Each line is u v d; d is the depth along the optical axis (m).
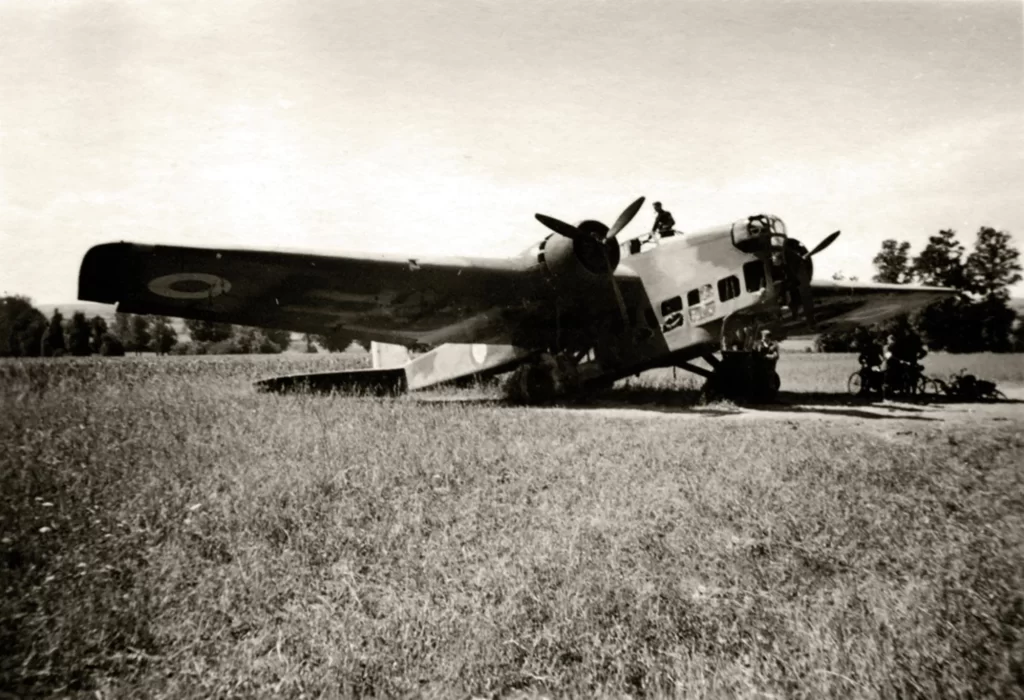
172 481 5.64
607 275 11.67
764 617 3.65
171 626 3.53
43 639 3.35
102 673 3.20
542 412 10.41
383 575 4.11
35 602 3.68
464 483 5.91
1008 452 7.25
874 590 3.90
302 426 8.19
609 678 3.24
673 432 8.38
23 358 14.41
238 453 6.61
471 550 4.42
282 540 4.61
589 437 7.92
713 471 6.28
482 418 9.24
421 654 3.36
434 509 5.21
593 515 5.08
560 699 3.11
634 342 12.88
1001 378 17.28
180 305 10.29
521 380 12.88
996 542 4.62
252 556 4.27
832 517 5.01
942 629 3.52
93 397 10.23
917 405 12.22
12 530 4.51
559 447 7.32
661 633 3.52
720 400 12.70
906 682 3.13
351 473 6.03
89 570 4.01
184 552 4.31
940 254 18.05
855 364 25.20
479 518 5.00
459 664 3.28
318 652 3.33
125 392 10.91
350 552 4.43
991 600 3.82
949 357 20.36
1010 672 3.21
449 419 9.10
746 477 6.05
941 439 8.00
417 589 3.92
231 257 8.84
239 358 27.11
